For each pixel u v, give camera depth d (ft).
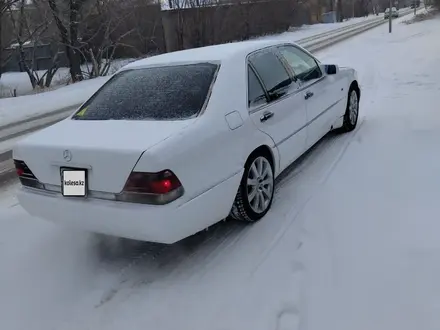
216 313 8.84
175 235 9.36
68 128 11.01
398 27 102.53
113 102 11.75
